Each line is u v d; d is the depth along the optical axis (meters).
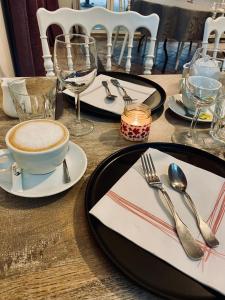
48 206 0.45
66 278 0.35
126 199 0.44
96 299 0.33
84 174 0.52
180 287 0.33
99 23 1.08
